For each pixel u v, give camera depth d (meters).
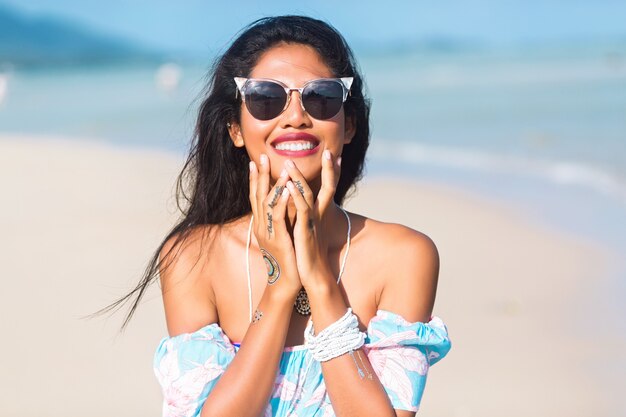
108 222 9.82
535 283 7.72
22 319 6.71
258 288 2.73
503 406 5.32
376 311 2.71
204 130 2.84
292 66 2.60
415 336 2.61
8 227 9.80
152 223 9.64
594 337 6.33
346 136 2.88
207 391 2.62
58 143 20.23
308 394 2.63
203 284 2.78
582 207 11.13
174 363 2.64
